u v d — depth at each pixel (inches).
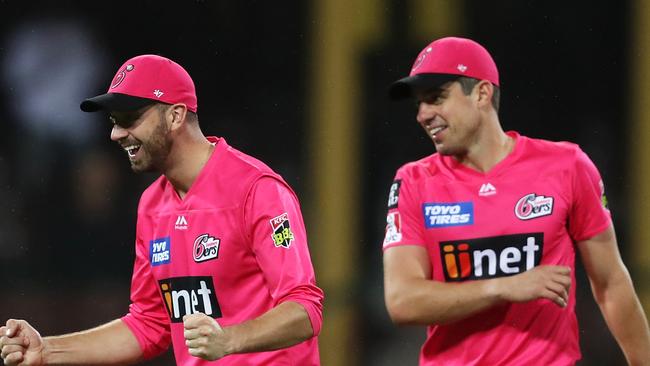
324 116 1354.6
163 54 1359.5
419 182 596.4
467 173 590.6
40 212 1314.0
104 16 1353.3
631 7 1320.1
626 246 1298.0
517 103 1330.0
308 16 1359.5
